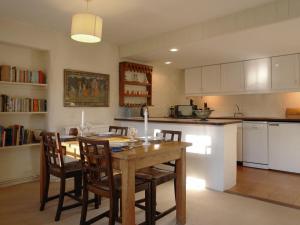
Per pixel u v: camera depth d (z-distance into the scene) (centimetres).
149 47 409
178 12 303
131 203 186
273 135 429
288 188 335
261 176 393
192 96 605
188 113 538
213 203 283
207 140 338
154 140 263
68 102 392
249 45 374
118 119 458
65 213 256
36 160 380
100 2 279
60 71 384
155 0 272
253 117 505
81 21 233
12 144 337
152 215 213
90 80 421
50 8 296
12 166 356
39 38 359
